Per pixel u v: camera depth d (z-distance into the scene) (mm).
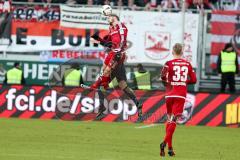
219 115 47125
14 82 51344
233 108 47062
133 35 52125
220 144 38531
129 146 36438
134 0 55312
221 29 52406
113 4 54688
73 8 52312
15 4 52375
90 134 40469
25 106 47188
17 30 52500
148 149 35594
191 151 35469
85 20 52312
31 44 52625
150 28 52188
